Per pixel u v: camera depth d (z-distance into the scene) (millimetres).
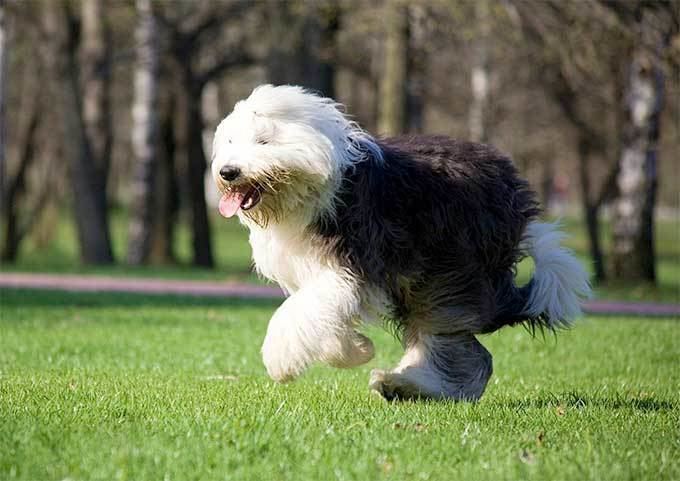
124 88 40781
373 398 8297
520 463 5930
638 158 25047
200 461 5848
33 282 24094
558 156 41594
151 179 32188
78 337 13328
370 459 5992
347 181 7680
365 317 7746
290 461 5945
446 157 8164
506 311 8539
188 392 8547
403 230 7824
